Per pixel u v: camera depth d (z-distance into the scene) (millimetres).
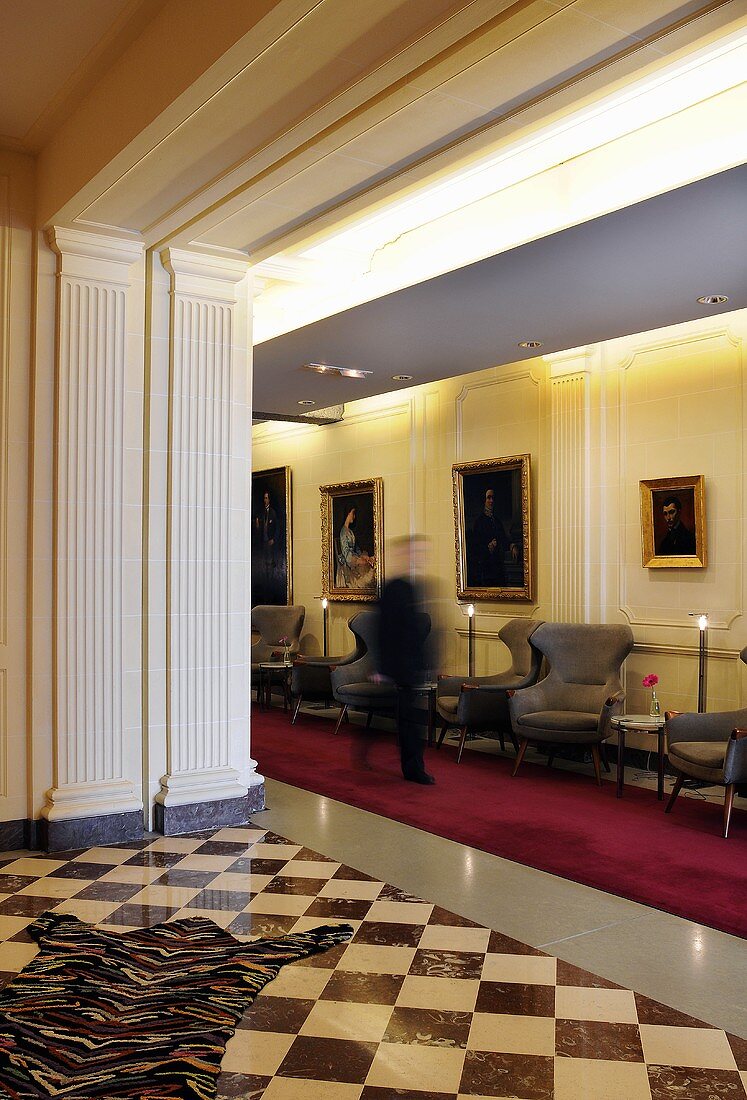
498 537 10047
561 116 4801
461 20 3551
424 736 7930
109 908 4840
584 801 7273
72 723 5973
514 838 6234
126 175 5066
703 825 6586
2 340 5906
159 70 4348
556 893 5176
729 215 5141
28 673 5965
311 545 13406
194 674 6434
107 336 6129
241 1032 3543
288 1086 3162
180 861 5668
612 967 4180
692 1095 3109
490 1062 3326
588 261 5887
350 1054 3383
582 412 9000
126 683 6219
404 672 7875
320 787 7723
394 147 4684
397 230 6812
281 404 11500
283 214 5664
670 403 8352
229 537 6645
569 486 9109
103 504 6102
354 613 12469
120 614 6152
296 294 7754
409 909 4898
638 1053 3396
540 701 8453
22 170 5973
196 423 6480
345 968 4145
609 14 3525
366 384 10156
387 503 11867
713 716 7000
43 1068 3229
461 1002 3811
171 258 6309
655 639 8469
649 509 8422
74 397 6012
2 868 5508
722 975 4098
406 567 10586
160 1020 3580
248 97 4188
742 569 7766
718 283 6398
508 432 10047
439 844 6117
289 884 5273
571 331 7758
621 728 7363
